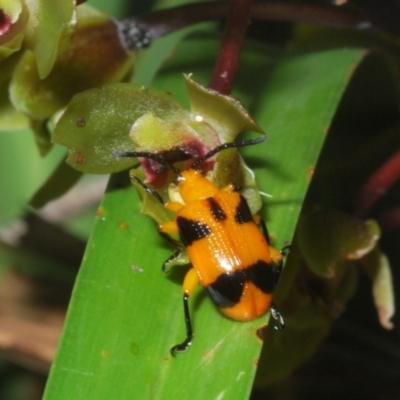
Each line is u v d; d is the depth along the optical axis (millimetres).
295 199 117
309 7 122
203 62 125
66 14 112
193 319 115
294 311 123
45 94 121
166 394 112
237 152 115
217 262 115
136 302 115
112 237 116
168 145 115
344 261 123
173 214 116
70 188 125
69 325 113
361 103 140
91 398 111
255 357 113
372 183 125
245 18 116
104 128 115
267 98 122
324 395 139
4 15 114
